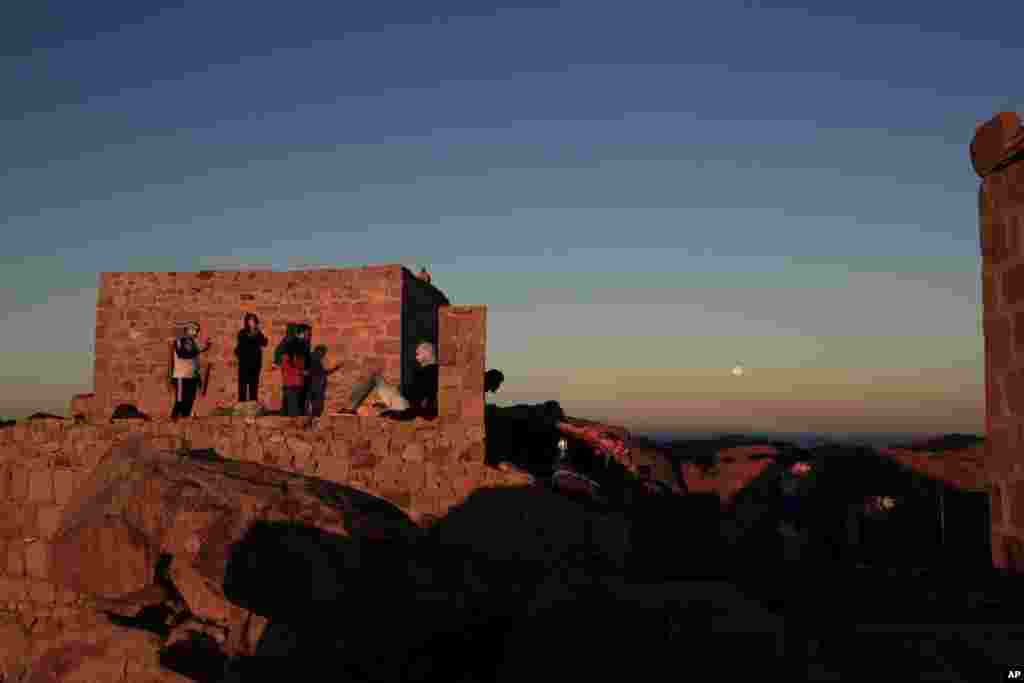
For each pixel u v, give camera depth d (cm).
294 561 767
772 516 1274
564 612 592
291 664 772
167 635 888
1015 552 530
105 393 1592
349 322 1556
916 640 491
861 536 1191
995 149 540
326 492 874
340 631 747
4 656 1080
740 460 1477
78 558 859
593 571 974
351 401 1305
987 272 562
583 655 555
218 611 899
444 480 1088
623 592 607
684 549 1166
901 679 457
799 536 1124
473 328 1112
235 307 1588
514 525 1060
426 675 748
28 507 1130
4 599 1112
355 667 745
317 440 1108
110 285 1617
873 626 538
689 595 597
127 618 925
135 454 948
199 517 810
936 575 867
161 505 841
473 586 808
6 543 1127
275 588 764
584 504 1112
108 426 1134
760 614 566
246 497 820
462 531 1069
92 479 972
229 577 780
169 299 1602
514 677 565
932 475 1330
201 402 1574
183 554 805
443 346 1113
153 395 1581
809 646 520
